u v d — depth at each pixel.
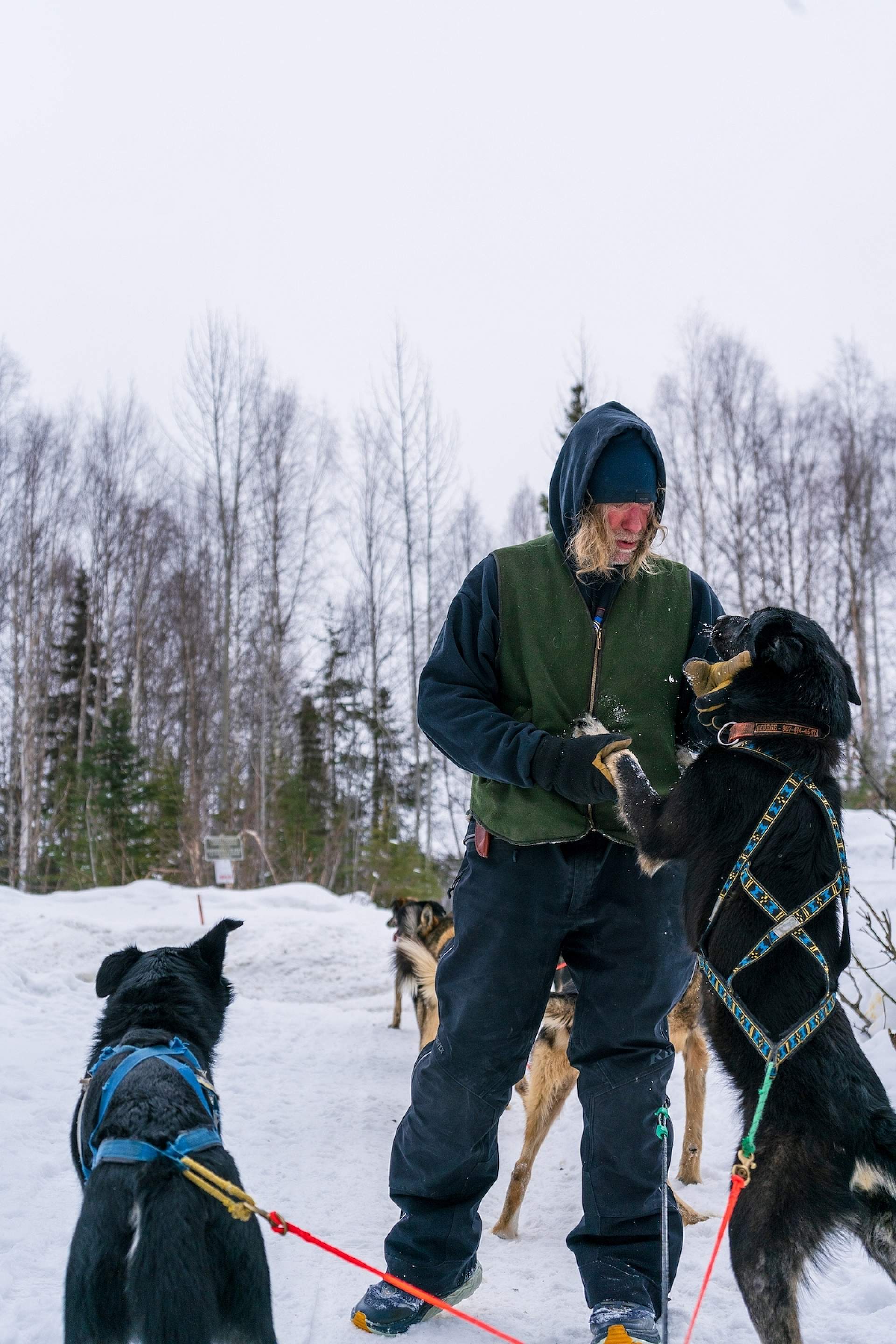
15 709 27.59
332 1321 3.03
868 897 7.82
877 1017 5.61
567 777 2.79
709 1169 4.77
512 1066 2.96
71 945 11.39
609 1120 2.88
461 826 26.52
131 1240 2.14
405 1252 2.95
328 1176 4.54
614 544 2.95
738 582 25.58
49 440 30.81
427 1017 6.46
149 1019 2.85
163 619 32.78
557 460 3.14
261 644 28.62
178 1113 2.38
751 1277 2.52
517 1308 3.19
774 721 2.92
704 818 2.86
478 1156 2.99
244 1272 2.23
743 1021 2.68
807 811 2.84
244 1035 7.43
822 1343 2.90
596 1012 2.93
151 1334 2.02
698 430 26.53
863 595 24.72
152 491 32.94
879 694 24.42
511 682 3.08
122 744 22.06
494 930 2.91
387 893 19.69
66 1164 4.42
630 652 3.04
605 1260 2.80
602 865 2.92
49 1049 6.25
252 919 12.97
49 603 29.56
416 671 27.03
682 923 2.95
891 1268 2.49
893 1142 2.50
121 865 20.89
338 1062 6.77
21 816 26.80
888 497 26.45
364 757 28.78
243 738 30.33
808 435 26.97
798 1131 2.56
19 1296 3.20
